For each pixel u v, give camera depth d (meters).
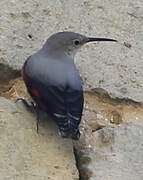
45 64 8.04
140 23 11.04
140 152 8.48
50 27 10.45
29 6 10.73
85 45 10.38
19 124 8.25
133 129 8.84
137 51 10.48
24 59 9.74
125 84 9.84
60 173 7.68
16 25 10.28
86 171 8.09
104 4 11.24
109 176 8.02
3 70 9.54
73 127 7.54
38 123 8.37
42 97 7.75
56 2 11.00
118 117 9.35
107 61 10.16
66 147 8.12
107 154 8.42
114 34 10.68
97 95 9.63
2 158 7.65
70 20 10.72
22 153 7.81
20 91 9.30
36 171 7.61
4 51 9.75
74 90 7.75
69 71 8.00
